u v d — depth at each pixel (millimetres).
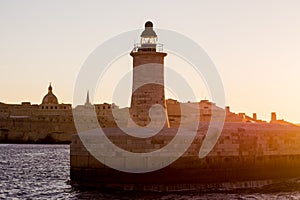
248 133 41219
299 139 45281
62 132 173000
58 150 125250
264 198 35062
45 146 154000
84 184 37812
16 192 38031
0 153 104875
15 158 87000
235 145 40156
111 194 35031
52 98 189500
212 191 37531
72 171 38625
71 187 38344
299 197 35719
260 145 42000
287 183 42688
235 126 42375
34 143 171375
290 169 44312
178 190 37062
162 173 36781
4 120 172125
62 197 34438
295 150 44844
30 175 52250
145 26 45438
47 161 78812
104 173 37000
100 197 33844
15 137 171750
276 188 39906
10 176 51094
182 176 37312
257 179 41531
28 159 84125
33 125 173250
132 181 36625
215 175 38781
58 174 53594
